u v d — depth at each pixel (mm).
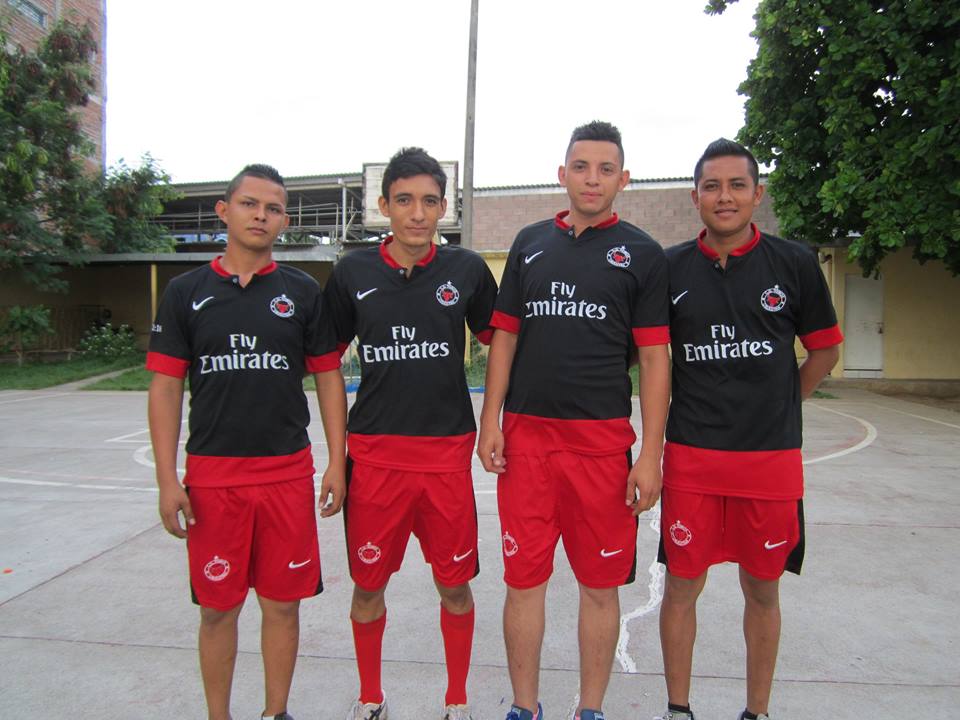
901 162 8719
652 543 4184
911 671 2648
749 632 2260
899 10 8453
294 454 2176
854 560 3789
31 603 3268
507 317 2328
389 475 2236
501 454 2246
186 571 3688
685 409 2229
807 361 2363
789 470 2164
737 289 2168
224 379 2088
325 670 2682
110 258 16422
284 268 2275
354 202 22281
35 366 16312
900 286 13031
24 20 19016
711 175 2152
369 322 2242
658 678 2625
